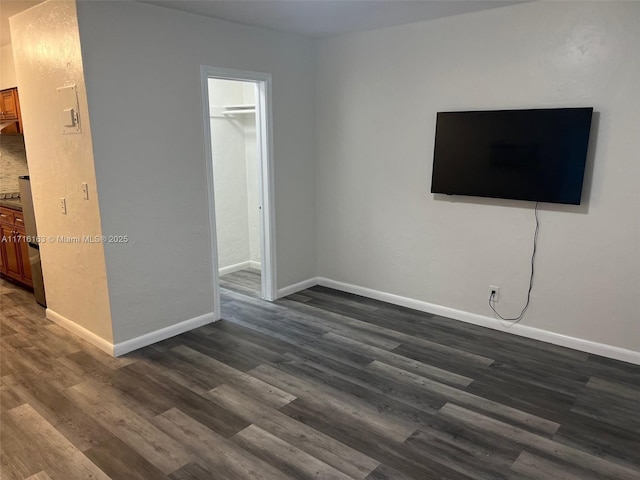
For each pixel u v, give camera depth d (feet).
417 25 12.87
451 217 13.23
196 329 12.99
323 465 7.63
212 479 7.32
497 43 11.67
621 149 10.40
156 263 11.88
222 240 18.16
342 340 12.32
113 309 11.19
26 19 11.23
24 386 10.02
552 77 11.03
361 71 14.26
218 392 9.79
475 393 9.77
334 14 11.96
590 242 11.10
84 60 9.89
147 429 8.55
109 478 7.34
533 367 10.85
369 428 8.59
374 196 14.75
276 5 11.07
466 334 12.67
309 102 15.35
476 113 12.02
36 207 12.75
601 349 11.35
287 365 10.96
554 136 10.94
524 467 7.60
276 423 8.73
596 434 8.44
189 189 12.31
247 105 16.28
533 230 11.87
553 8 10.76
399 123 13.78
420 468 7.56
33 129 12.05
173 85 11.57
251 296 15.72
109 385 10.05
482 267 12.91
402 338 12.43
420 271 14.17
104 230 10.73
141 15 10.71
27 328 13.01
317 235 16.56
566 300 11.68
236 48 12.87
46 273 13.20
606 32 10.20
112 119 10.52
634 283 10.69
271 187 14.57
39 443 8.18
